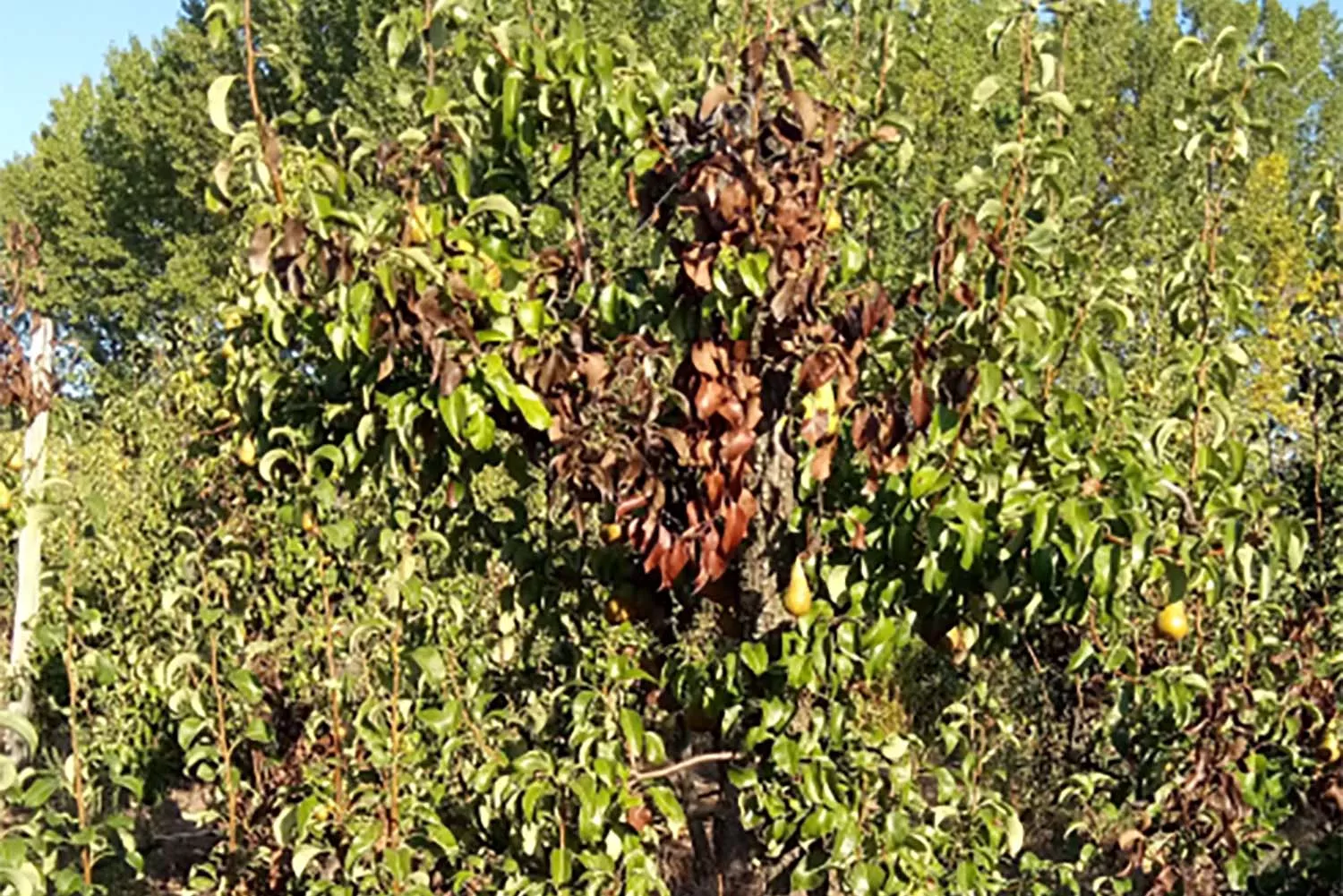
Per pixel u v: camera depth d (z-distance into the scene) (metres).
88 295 22.86
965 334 2.71
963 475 2.70
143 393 7.35
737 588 3.13
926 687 5.47
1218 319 3.20
